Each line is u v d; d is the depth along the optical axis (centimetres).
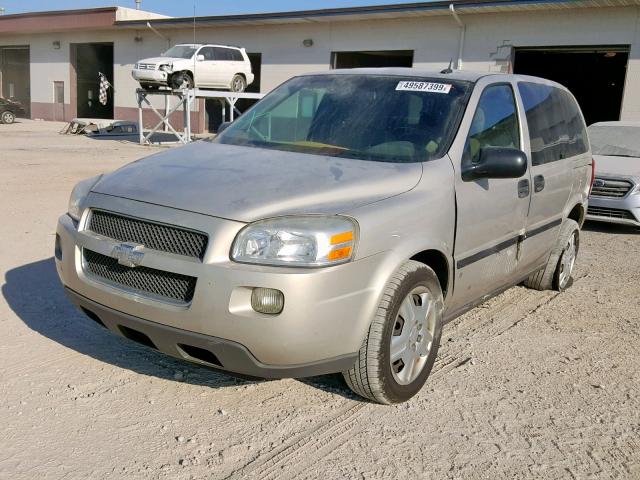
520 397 398
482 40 2184
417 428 353
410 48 2356
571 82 2844
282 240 312
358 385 358
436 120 423
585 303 602
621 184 962
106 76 3553
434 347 393
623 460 334
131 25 3056
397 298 348
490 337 501
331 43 2564
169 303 321
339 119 439
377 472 310
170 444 322
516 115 492
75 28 3278
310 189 342
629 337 516
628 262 788
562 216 583
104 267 352
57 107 3612
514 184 466
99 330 460
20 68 3878
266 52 2753
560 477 316
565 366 451
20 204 919
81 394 366
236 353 313
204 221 319
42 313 489
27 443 315
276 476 302
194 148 429
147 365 409
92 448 315
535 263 556
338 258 319
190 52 2256
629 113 1898
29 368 395
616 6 1888
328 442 333
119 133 2722
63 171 1338
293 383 397
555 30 2025
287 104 474
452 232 395
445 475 312
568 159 579
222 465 308
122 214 343
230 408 362
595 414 382
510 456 332
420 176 381
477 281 441
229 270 307
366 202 345
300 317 308
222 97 2286
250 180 352
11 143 2011
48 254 655
